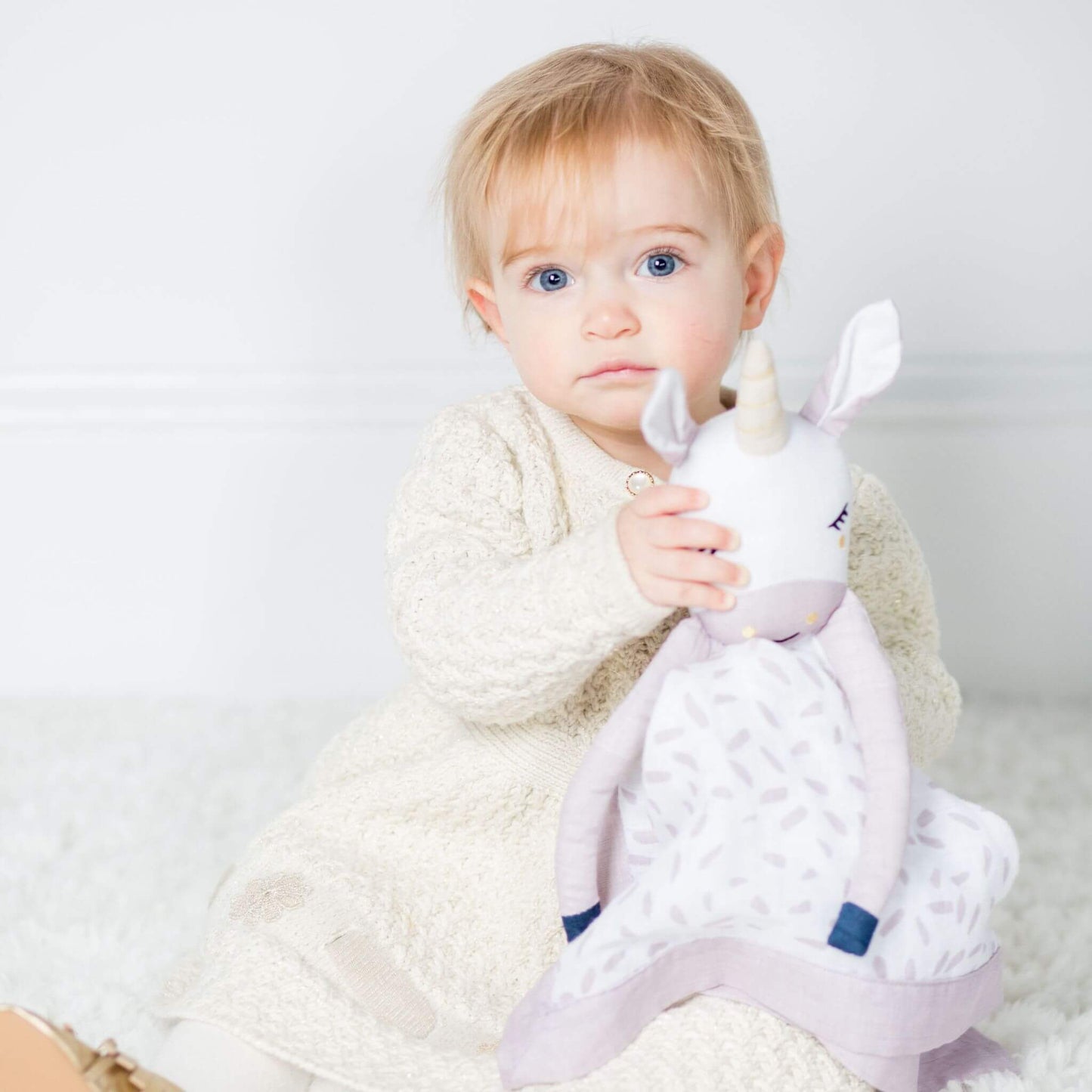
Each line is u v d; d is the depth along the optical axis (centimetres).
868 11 228
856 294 236
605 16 230
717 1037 106
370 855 128
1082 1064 129
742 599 102
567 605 106
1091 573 246
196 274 240
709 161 122
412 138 235
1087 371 237
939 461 242
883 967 104
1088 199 232
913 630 144
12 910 172
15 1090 97
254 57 234
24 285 241
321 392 243
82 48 234
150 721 240
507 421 137
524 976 124
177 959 151
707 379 123
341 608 251
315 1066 109
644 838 114
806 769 103
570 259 120
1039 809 200
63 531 251
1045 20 227
